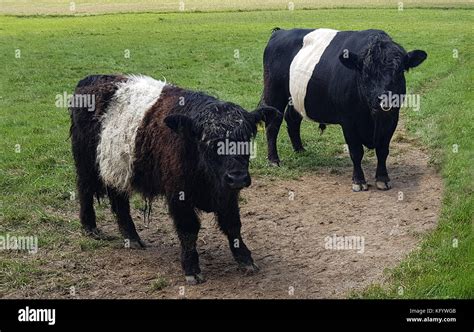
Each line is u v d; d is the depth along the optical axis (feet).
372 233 18.54
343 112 21.49
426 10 85.76
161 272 16.94
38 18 80.79
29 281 16.42
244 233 18.85
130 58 48.67
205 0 105.81
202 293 15.93
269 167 23.63
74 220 19.56
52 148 25.58
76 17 82.33
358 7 90.68
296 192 21.56
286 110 24.98
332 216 19.72
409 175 22.54
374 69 20.04
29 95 35.50
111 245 18.26
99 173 18.06
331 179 22.58
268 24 71.61
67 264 17.22
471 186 20.54
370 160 24.22
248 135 15.51
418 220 19.07
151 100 17.04
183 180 15.89
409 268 16.22
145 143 16.63
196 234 16.43
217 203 16.08
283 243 18.26
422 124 28.02
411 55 20.24
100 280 16.57
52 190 21.48
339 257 17.38
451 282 15.37
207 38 60.18
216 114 15.46
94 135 17.81
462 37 57.52
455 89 33.81
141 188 17.31
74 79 40.47
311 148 25.89
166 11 89.35
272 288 16.08
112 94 17.65
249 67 44.96
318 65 22.49
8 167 23.49
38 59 47.50
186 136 15.58
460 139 24.77
